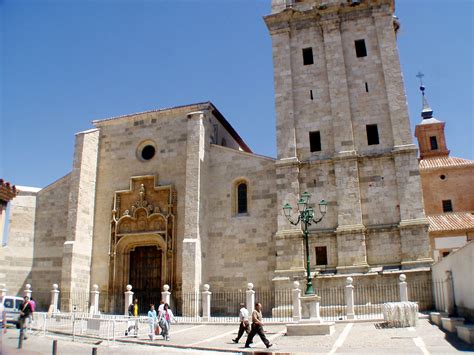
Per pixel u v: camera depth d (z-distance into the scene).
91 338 23.80
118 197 40.31
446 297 25.48
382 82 35.50
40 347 20.25
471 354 15.58
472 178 47.53
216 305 35.59
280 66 37.91
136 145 41.25
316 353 17.39
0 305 18.23
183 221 37.75
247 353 18.45
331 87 36.16
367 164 34.00
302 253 33.31
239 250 36.22
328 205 33.94
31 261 39.97
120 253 39.06
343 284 31.45
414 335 20.88
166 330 23.14
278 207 34.72
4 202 15.40
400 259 31.58
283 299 32.44
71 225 38.00
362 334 22.08
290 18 38.72
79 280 37.50
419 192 32.19
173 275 36.62
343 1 37.97
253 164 37.56
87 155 40.41
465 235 40.84
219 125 43.75
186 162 37.94
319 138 35.81
